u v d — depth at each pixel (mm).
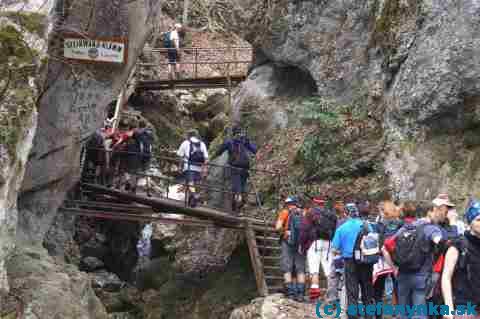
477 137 11109
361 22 14102
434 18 11773
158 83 21766
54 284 8734
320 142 13266
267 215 13344
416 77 11836
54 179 11516
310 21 15188
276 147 15117
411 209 7504
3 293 7727
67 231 14844
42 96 10930
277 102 16422
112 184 14102
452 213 7086
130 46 11773
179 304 14195
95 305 10031
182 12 27078
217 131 22797
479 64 10852
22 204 11227
